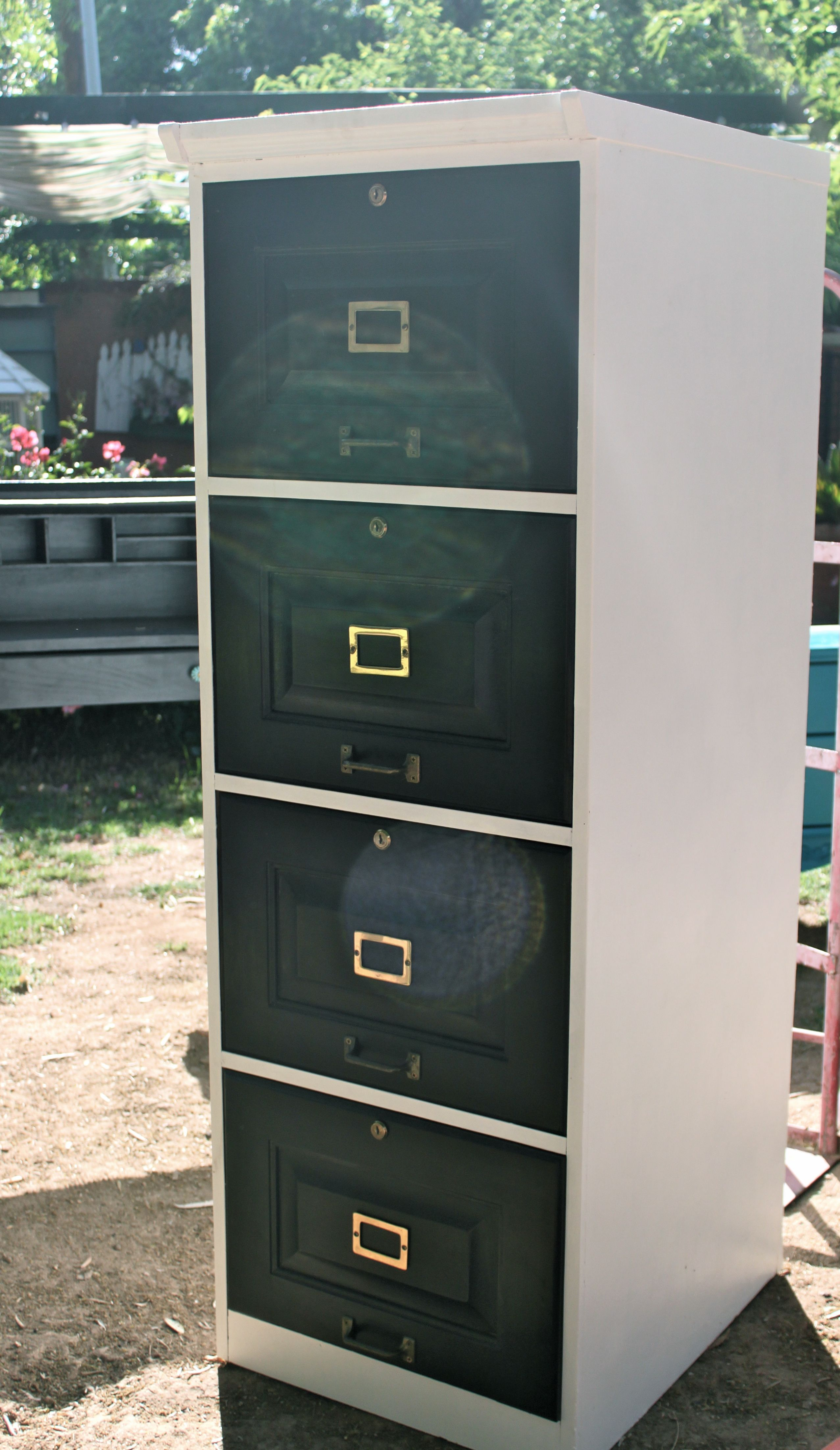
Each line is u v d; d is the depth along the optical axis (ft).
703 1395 7.89
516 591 6.48
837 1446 6.85
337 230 6.66
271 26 87.56
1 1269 9.27
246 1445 7.49
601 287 6.06
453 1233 7.25
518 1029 6.81
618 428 6.31
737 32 53.83
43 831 19.39
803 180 7.76
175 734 23.73
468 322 6.42
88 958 15.03
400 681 6.91
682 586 7.03
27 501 15.37
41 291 56.80
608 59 57.88
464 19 78.54
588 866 6.49
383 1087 7.30
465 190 6.27
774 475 7.83
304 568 7.07
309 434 6.93
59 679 14.69
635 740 6.77
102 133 28.30
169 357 56.29
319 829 7.28
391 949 7.14
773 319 7.62
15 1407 7.86
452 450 6.53
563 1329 6.96
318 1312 7.82
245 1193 7.95
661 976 7.29
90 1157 10.79
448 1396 7.43
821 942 14.97
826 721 14.55
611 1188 7.04
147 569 15.60
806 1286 9.02
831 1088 10.50
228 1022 7.80
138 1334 8.57
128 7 93.91
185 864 18.20
